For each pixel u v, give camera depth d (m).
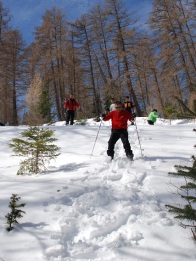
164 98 26.83
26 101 17.48
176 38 21.89
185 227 2.94
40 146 5.88
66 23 29.56
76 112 23.73
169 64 22.16
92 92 31.86
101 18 29.42
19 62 29.14
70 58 29.66
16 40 29.38
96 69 31.81
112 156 6.41
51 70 29.28
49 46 28.77
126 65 25.53
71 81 30.03
